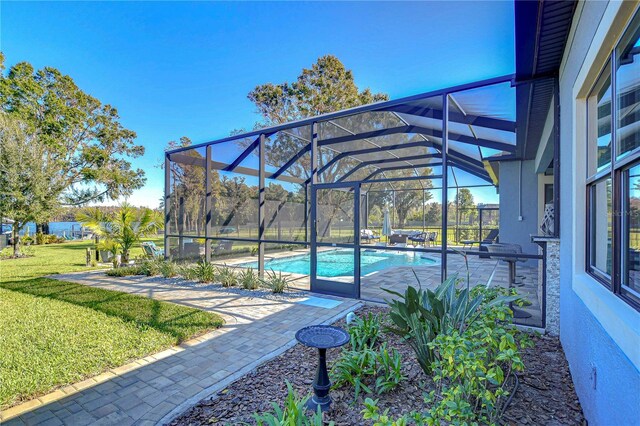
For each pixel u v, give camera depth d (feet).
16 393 8.73
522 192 31.12
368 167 34.19
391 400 8.00
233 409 8.00
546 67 12.31
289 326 14.42
